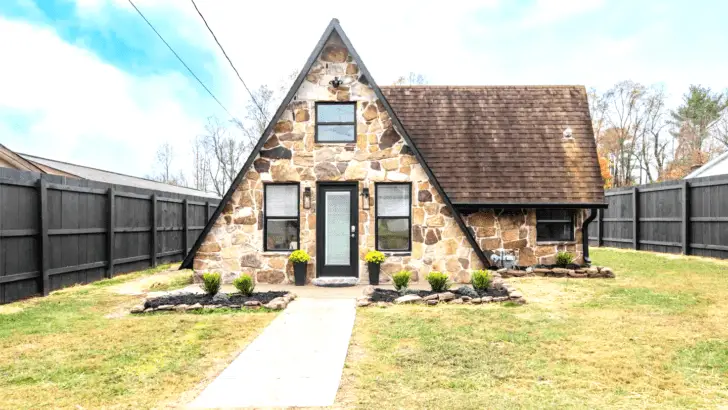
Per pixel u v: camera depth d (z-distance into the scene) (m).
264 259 11.20
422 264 11.18
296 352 5.79
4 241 8.52
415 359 5.46
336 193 11.42
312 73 11.38
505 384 4.74
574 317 7.46
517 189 12.80
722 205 14.02
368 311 7.98
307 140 11.32
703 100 42.28
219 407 4.23
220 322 7.27
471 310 8.00
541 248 13.05
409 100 14.79
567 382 4.79
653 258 15.36
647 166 43.28
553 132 14.02
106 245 11.91
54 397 4.46
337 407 4.21
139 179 22.34
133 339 6.33
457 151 13.53
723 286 10.16
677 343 6.04
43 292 9.46
